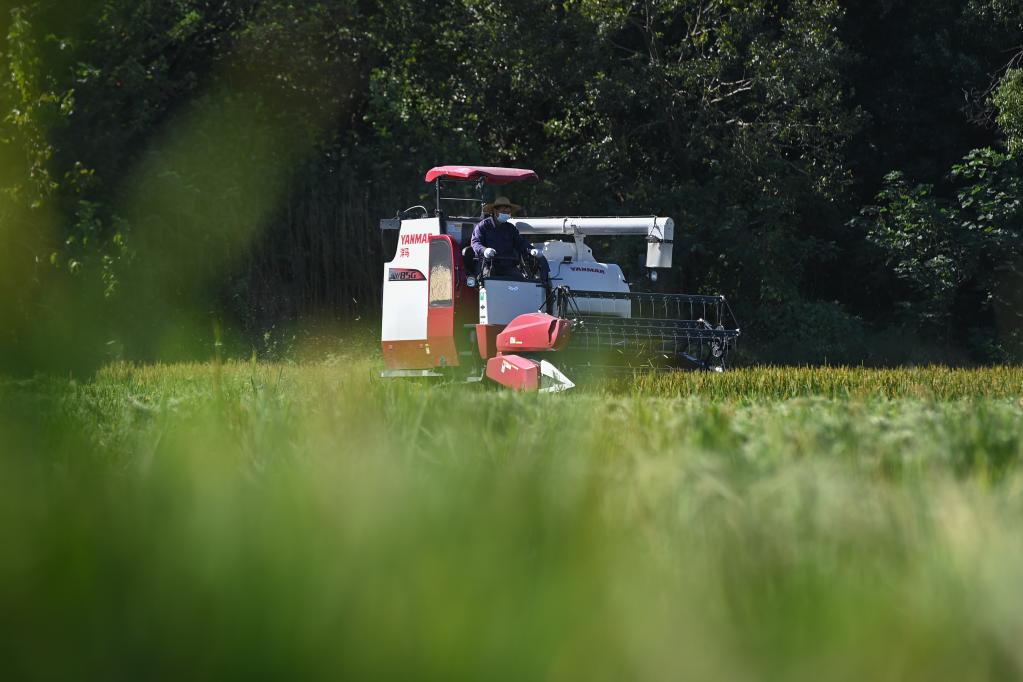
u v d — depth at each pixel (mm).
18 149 73812
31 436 6961
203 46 113375
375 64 119250
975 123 116938
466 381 43406
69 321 73750
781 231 107438
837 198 112062
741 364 100062
